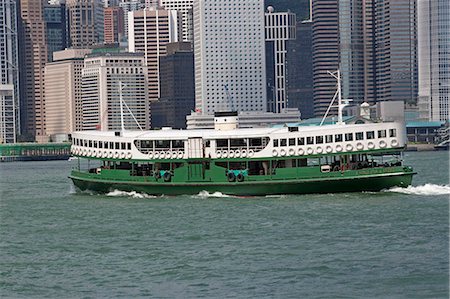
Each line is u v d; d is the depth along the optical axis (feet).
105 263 556.10
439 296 457.68
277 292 472.44
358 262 536.42
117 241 637.30
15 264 561.43
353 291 470.80
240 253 573.74
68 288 493.36
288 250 579.07
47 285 501.15
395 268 517.55
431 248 571.69
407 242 595.88
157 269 533.14
